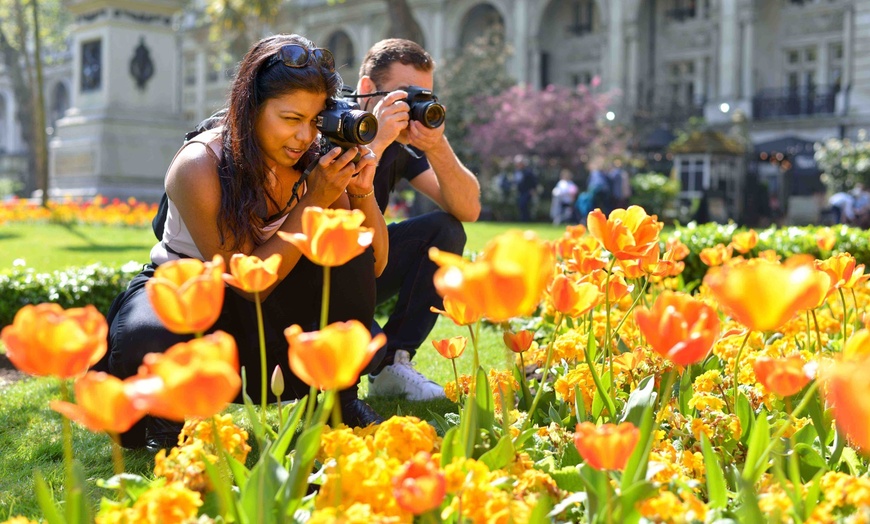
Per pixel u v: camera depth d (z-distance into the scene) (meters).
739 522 1.61
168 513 1.42
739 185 26.67
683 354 1.39
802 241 6.75
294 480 1.52
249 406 1.79
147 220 19.14
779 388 1.54
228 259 2.74
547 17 39.69
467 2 40.59
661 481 1.77
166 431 2.95
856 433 1.17
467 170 4.00
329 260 1.50
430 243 3.97
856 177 24.30
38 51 20.78
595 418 2.24
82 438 3.38
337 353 1.24
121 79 22.11
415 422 1.76
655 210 24.59
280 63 2.55
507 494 1.58
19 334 1.25
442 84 33.28
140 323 2.72
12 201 23.66
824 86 32.75
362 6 43.97
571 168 30.42
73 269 6.95
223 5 26.69
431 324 3.99
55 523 1.48
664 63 36.59
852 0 31.80
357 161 2.65
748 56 33.81
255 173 2.63
